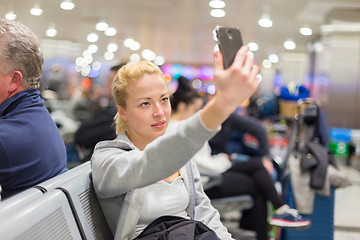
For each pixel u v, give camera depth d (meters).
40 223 0.88
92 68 19.80
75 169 1.38
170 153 0.90
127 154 1.09
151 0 6.91
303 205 2.92
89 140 2.69
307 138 3.15
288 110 7.27
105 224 1.34
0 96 1.32
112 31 10.30
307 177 2.96
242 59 0.83
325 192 2.92
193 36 10.97
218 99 0.82
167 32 10.46
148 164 0.94
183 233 1.13
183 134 0.87
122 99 1.28
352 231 3.72
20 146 1.24
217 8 7.34
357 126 7.83
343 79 7.75
